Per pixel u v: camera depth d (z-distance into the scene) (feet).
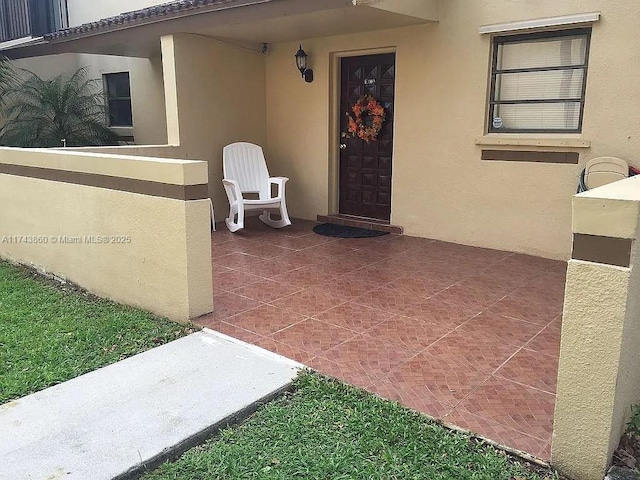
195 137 23.58
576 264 6.77
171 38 22.25
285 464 7.68
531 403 9.20
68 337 12.16
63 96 30.25
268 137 26.43
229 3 19.38
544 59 17.93
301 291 15.16
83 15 33.60
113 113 33.55
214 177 24.54
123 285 14.42
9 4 32.99
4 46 33.58
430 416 8.77
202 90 23.50
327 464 7.63
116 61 32.17
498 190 19.24
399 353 11.18
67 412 8.96
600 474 7.02
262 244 20.79
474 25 18.78
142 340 11.93
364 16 18.56
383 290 15.24
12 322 13.19
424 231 21.56
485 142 19.06
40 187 16.85
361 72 23.02
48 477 7.33
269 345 11.57
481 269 17.21
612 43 16.24
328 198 24.64
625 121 16.38
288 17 18.83
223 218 25.17
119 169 13.66
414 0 18.42
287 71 24.91
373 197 23.59
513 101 18.72
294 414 8.95
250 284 15.83
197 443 8.34
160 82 29.96
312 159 24.82
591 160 16.87
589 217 6.57
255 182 24.22
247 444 8.19
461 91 19.49
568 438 7.21
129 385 9.87
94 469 7.50
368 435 8.28
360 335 12.09
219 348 11.41
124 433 8.34
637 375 7.75
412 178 21.49
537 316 13.24
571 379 7.04
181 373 10.31
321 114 23.98
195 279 12.84
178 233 12.57
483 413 8.89
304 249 19.97
